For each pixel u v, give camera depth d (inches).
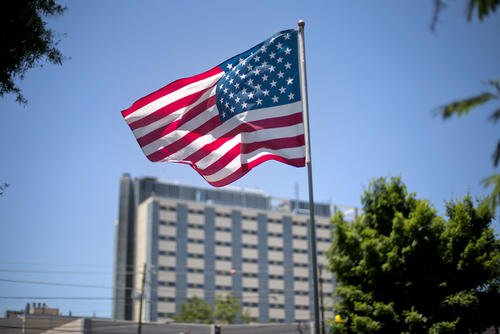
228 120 638.5
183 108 648.4
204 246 6043.3
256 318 6043.3
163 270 5797.2
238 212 6304.1
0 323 2529.5
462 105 231.5
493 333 1242.6
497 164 242.5
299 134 618.5
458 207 1003.3
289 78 635.5
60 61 554.6
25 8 531.2
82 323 2488.9
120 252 5974.4
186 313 4453.7
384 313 989.2
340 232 1098.7
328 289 6304.1
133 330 2546.8
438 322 964.0
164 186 6250.0
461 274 977.5
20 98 549.3
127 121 648.4
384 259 1018.1
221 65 654.5
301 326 2576.3
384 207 1074.1
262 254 6279.5
